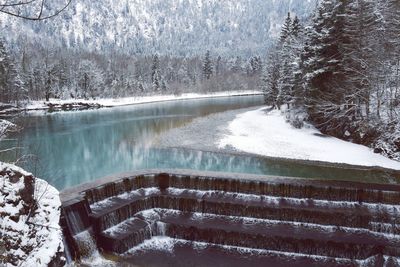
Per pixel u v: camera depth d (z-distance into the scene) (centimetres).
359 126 3269
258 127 4175
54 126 4856
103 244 1611
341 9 3525
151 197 1928
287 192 1919
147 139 3800
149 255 1599
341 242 1567
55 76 9150
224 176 2033
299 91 4266
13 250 971
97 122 5209
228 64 17038
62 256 1105
